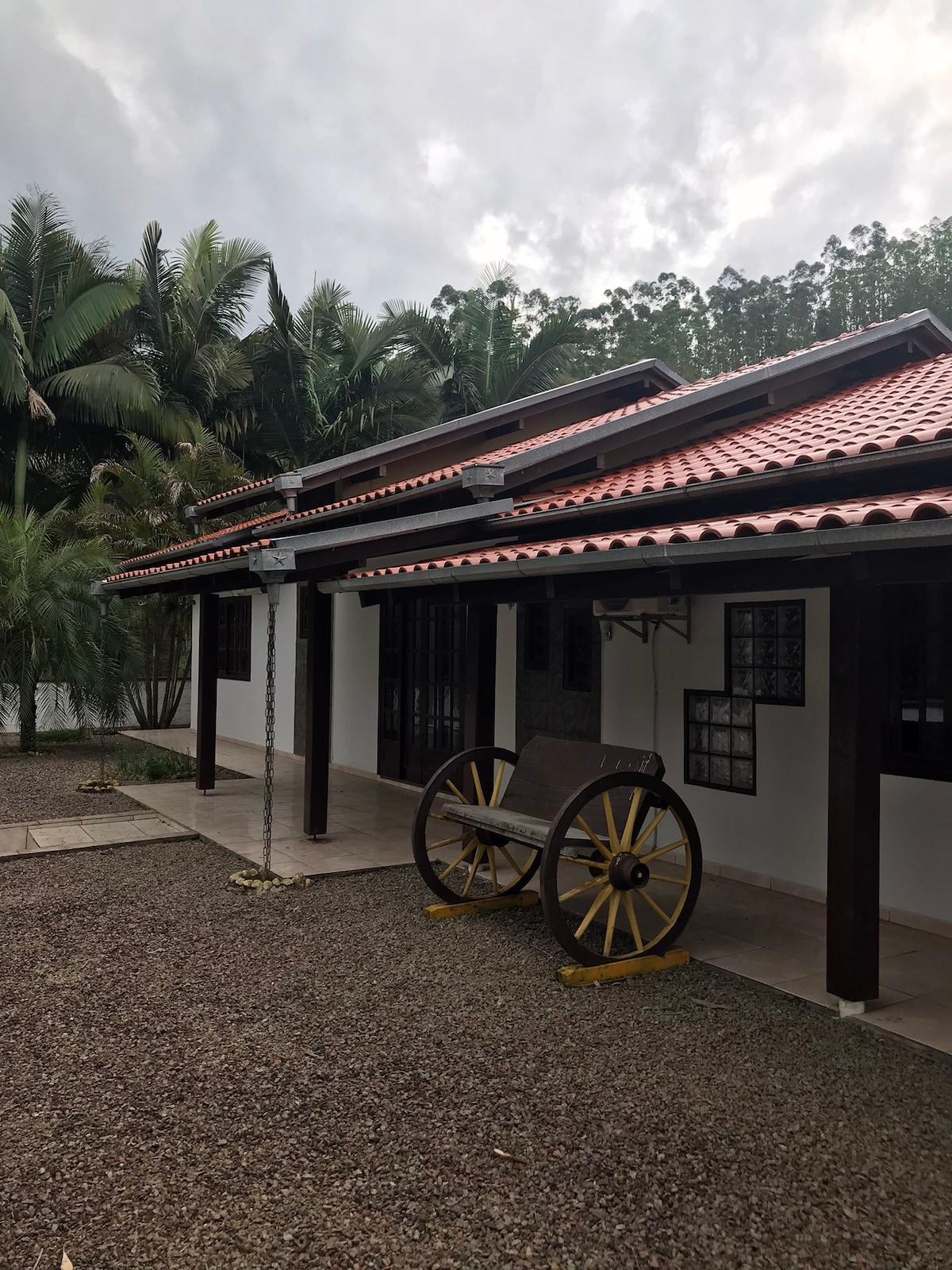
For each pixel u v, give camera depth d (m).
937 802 5.18
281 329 20.45
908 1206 2.66
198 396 20.41
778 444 5.85
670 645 6.83
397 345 21.17
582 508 5.70
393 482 8.91
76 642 12.17
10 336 17.34
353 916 5.54
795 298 34.84
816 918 5.52
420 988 4.37
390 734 10.75
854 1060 3.63
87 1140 3.01
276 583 6.02
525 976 4.54
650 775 4.80
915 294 31.44
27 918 5.50
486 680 6.57
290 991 4.34
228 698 14.94
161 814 8.64
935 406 5.56
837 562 3.78
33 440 19.28
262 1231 2.54
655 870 6.77
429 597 6.58
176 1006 4.16
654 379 9.63
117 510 15.90
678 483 5.30
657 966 4.64
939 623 5.16
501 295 21.02
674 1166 2.86
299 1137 3.03
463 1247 2.49
